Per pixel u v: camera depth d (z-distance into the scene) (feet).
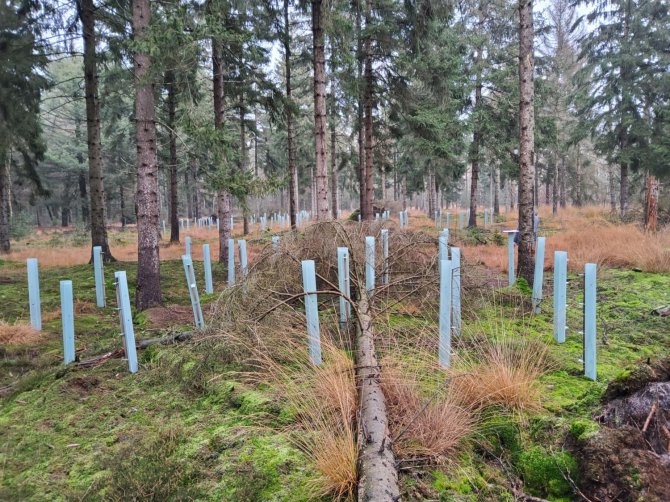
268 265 16.89
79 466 8.14
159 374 12.21
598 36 51.93
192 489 7.14
